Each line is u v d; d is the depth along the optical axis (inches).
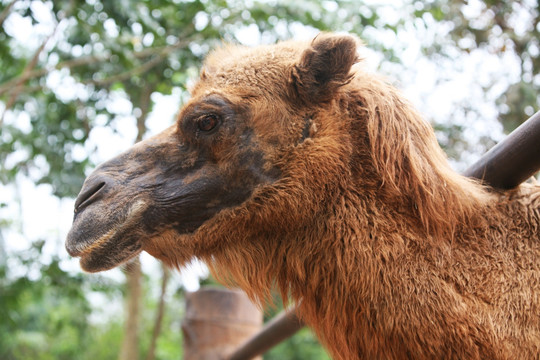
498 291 106.8
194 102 129.3
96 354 770.2
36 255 409.1
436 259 110.0
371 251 114.1
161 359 693.3
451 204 112.7
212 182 126.6
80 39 337.7
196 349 217.8
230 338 216.5
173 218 127.6
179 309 745.0
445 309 106.1
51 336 674.2
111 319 818.8
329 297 119.8
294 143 124.3
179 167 129.3
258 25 341.4
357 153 122.6
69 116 388.8
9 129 385.4
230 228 126.3
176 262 131.3
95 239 125.2
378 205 117.5
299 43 138.3
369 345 113.7
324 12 330.3
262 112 125.7
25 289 416.2
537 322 105.2
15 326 434.6
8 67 381.1
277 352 636.1
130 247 128.1
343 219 118.6
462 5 323.0
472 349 103.7
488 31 320.8
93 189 129.0
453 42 326.3
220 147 126.3
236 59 136.7
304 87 125.8
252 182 125.0
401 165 118.3
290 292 129.1
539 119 108.4
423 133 123.2
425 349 107.0
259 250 127.3
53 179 385.1
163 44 359.6
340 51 124.3
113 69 359.6
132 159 132.1
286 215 122.8
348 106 126.3
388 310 110.2
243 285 129.7
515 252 110.4
